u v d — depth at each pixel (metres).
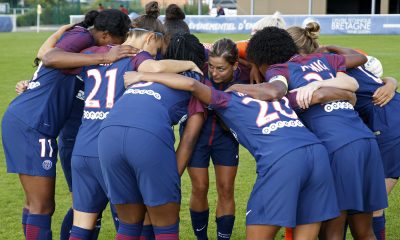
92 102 8.06
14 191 13.02
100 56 8.13
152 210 7.59
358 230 8.16
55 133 8.73
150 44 8.41
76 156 7.99
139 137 7.28
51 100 8.62
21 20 81.38
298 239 7.52
